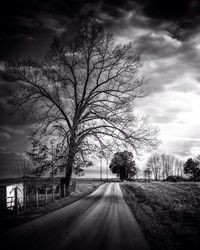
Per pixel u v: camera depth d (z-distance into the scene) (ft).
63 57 97.14
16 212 55.67
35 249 28.73
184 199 87.20
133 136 94.89
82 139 99.76
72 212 57.26
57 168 90.12
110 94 100.48
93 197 96.73
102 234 37.09
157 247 31.40
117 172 316.40
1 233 36.24
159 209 65.16
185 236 36.52
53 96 98.63
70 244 31.24
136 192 121.90
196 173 340.39
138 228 42.16
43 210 59.31
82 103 101.71
